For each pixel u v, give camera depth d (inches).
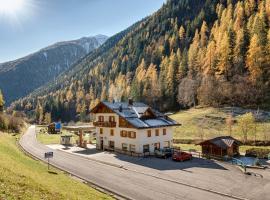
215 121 4266.7
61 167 1962.4
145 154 2536.9
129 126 2596.0
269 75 5128.0
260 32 5674.2
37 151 2733.8
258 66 5113.2
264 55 5216.5
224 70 5812.0
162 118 2903.5
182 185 1562.5
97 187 1480.1
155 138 2684.5
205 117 4500.5
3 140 2674.7
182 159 2265.0
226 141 2479.1
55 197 976.9
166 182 1616.6
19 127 5452.8
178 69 6919.3
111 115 2810.0
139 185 1542.8
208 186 1551.4
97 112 2972.4
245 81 5201.8
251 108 4655.5
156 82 7273.6
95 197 1180.5
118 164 2119.8
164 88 6707.7
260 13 6643.7
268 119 4089.6
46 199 925.8
